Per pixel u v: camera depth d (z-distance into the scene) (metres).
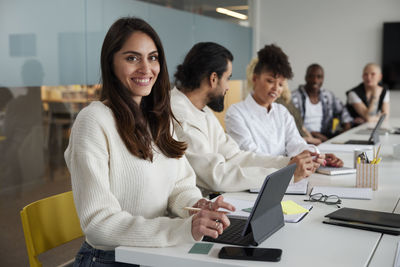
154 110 1.69
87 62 3.44
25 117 2.92
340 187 2.19
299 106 5.61
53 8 3.13
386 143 3.75
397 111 7.06
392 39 6.93
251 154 2.47
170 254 1.36
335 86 7.33
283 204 1.83
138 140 1.56
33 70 2.97
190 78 2.29
